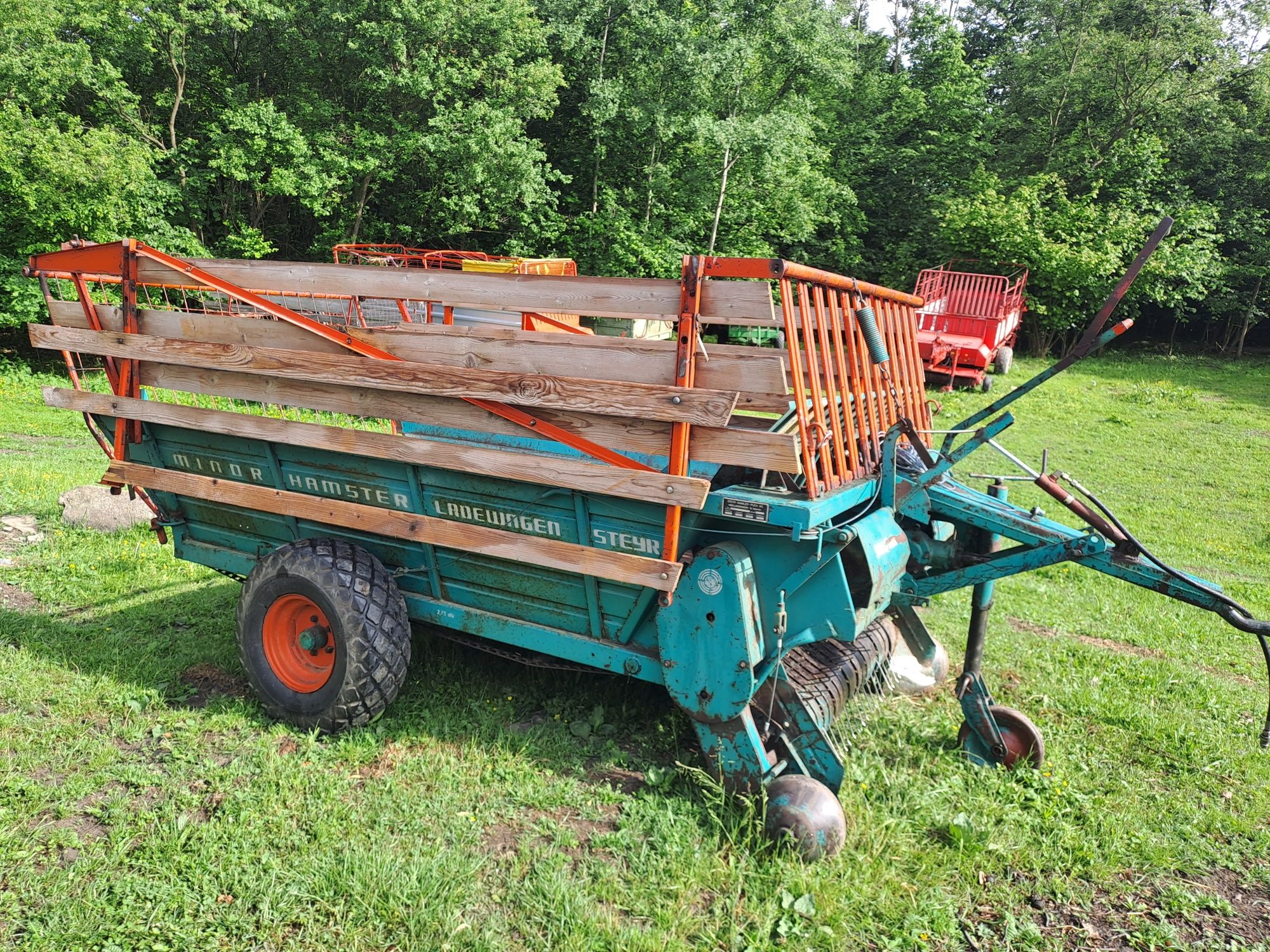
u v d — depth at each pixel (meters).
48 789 3.54
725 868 3.20
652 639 3.70
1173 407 16.77
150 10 19.66
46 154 15.52
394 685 3.99
